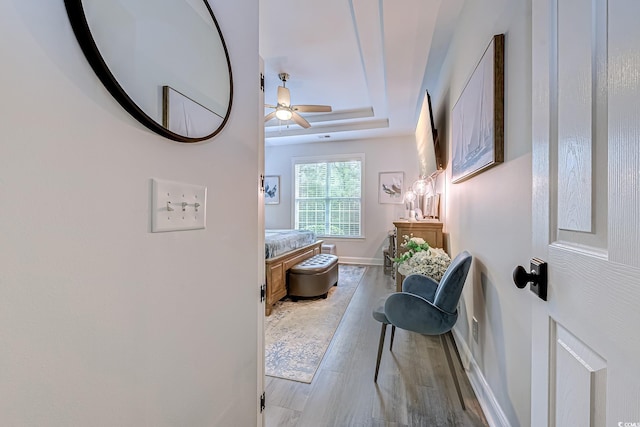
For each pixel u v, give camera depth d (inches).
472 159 65.8
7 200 15.1
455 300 63.1
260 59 45.4
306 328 101.9
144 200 23.6
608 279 19.9
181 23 27.9
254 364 42.5
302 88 151.0
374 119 189.2
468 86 69.1
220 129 33.7
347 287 154.5
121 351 21.6
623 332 18.4
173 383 26.9
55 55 17.2
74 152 18.3
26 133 15.8
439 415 59.1
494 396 55.7
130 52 22.2
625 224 18.4
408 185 211.9
